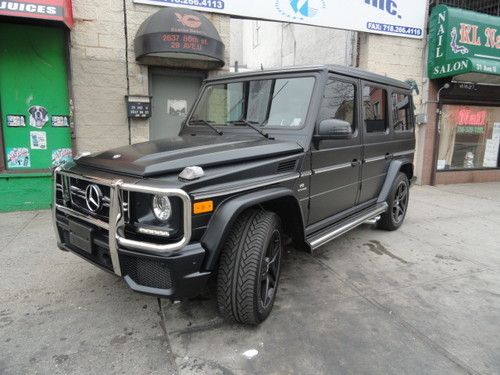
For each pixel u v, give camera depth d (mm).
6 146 6117
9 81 5992
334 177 3670
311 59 11344
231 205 2475
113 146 6543
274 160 2893
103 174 2594
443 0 9117
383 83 4570
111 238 2406
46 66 6102
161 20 5840
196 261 2365
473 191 8641
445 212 6527
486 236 5148
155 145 3020
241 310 2643
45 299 3260
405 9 8453
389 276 3775
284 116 3377
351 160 3936
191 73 6859
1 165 6070
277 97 3488
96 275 3730
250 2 7020
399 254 4387
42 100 6164
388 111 4734
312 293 3385
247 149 2801
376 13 8164
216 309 3102
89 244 2629
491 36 8656
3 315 3002
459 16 8297
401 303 3227
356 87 3951
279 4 7230
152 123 6938
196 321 2926
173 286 2373
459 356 2531
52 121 6258
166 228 2324
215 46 6078
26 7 5012
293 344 2639
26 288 3457
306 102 3309
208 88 4035
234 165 2678
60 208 2951
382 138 4590
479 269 3986
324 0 7625
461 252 4496
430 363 2455
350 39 9016
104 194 2562
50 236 4875
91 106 6316
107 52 6270
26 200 6113
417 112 9086
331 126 3131
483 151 10086
